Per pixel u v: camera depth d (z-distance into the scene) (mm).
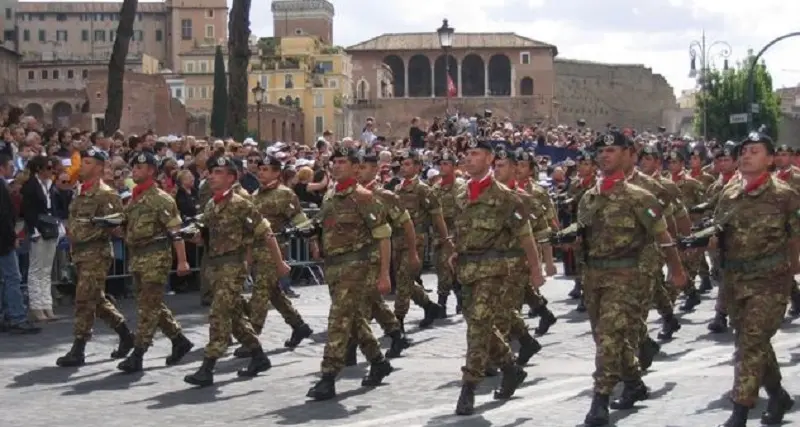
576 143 45438
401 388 14562
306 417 12859
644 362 15078
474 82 153125
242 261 15109
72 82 134750
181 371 16078
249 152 27125
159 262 15930
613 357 11992
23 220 20562
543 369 15812
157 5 152750
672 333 18781
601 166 12234
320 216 14211
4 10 146625
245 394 14352
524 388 14375
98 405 13711
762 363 11492
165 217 15867
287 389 14656
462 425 12242
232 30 37312
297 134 131875
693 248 11844
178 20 149250
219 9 149875
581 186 22453
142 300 16000
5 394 14445
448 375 15484
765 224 11469
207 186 23156
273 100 136875
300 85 136750
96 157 16469
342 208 14023
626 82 166500
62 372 16016
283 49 140750
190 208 23688
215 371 16062
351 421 12586
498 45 151125
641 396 13008
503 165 15000
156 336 19188
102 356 17266
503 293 13000
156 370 16141
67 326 20266
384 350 17719
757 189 11562
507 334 13766
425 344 18375
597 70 164250
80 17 153625
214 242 15055
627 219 12008
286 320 18047
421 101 143625
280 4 164125
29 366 16469
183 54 140625
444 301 21328
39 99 114625
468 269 12891
